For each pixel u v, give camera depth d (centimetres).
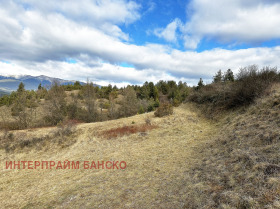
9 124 2255
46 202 523
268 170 389
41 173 820
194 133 1059
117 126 1476
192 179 510
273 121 645
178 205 403
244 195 343
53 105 2794
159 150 862
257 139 578
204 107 1595
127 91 3838
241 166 463
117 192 521
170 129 1227
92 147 1109
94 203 478
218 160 570
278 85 961
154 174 607
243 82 1155
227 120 1073
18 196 613
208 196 400
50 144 1278
